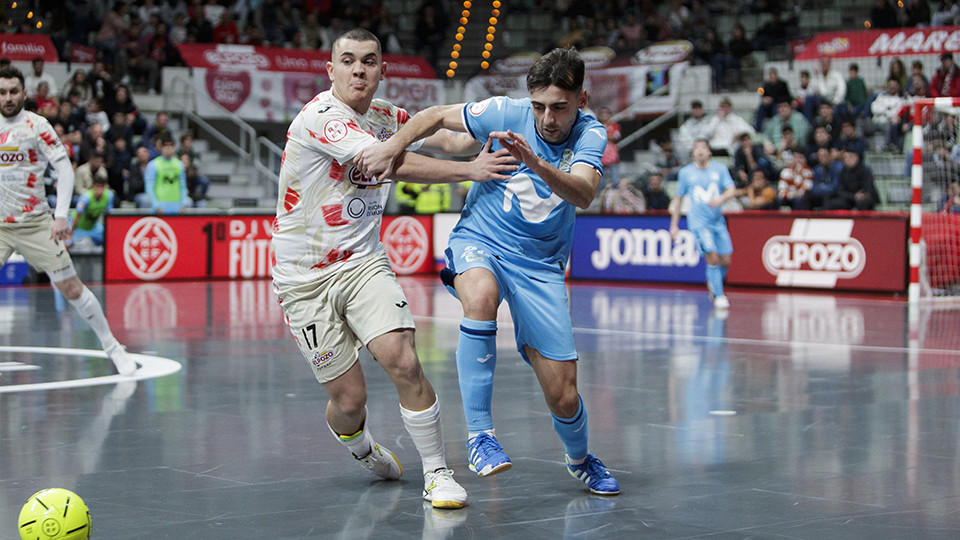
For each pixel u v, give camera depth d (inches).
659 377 671.8
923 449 470.6
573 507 375.6
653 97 1814.7
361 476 421.1
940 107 1240.8
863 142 1485.0
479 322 382.3
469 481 415.5
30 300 1160.2
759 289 1379.2
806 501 383.9
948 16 1673.2
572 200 369.4
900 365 724.0
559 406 386.3
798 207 1485.0
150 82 1740.9
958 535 341.4
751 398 598.9
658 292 1326.3
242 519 357.4
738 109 1779.0
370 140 362.9
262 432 505.0
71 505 309.7
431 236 1625.2
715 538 337.4
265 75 1792.6
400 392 377.1
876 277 1291.8
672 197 1652.3
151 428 512.4
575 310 1099.3
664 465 440.8
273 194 1790.1
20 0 1777.8
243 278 1481.3
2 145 637.3
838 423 529.3
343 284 379.6
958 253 1278.3
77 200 1438.2
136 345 816.3
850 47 1697.8
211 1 1888.5
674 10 1953.7
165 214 1428.4
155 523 351.3
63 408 562.6
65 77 1678.2
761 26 1870.1
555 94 365.4
